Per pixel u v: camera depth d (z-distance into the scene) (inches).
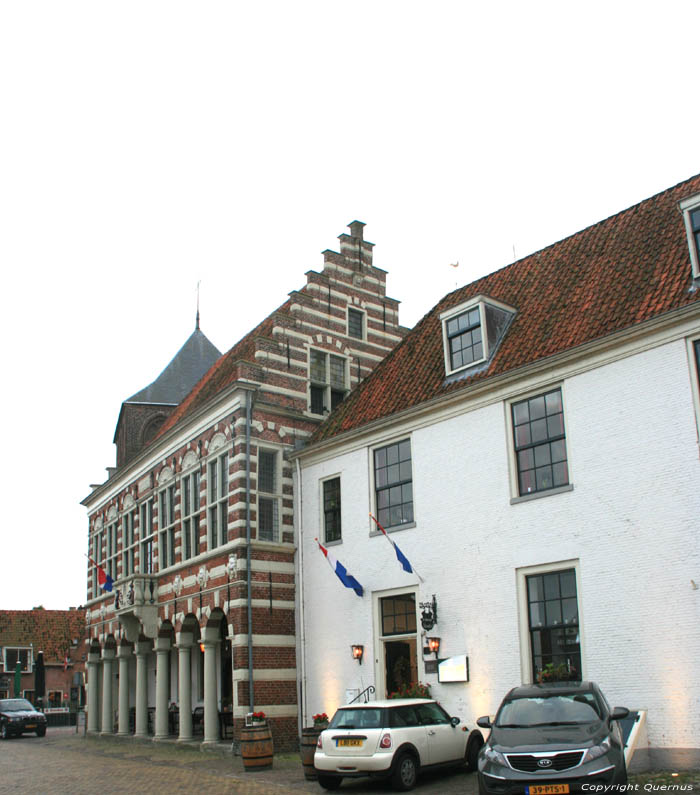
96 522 1312.7
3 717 1346.0
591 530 593.0
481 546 670.5
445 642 685.3
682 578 535.5
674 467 550.9
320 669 816.9
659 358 570.6
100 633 1233.4
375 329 1016.9
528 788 402.6
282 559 867.4
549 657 613.0
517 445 663.1
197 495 959.0
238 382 873.5
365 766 523.2
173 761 776.9
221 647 1057.5
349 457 829.8
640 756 517.0
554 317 690.2
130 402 1273.4
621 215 754.2
